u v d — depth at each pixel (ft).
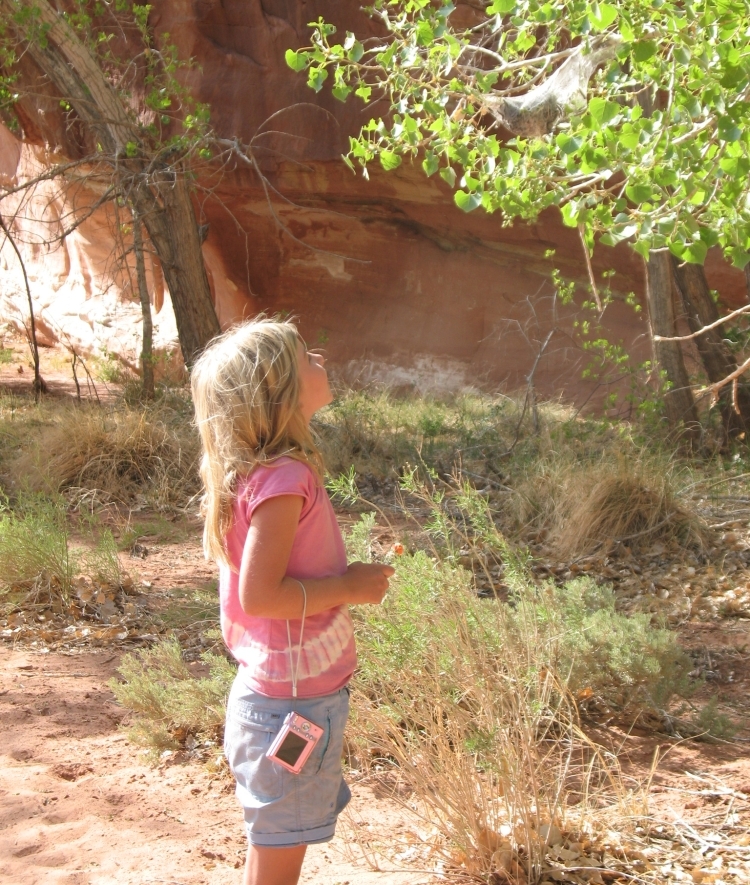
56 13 37.35
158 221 40.34
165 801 11.38
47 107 52.80
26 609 19.10
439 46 15.14
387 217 51.29
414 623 10.96
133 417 32.14
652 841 9.87
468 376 51.44
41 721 13.89
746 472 29.78
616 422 35.17
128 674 14.02
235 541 6.55
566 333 49.39
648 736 12.95
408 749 10.40
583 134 11.55
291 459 6.47
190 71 47.34
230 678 13.23
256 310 56.54
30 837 10.41
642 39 11.05
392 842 10.07
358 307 54.65
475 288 51.47
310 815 6.70
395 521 26.48
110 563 20.51
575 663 13.12
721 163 10.68
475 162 14.88
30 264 72.74
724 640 17.81
